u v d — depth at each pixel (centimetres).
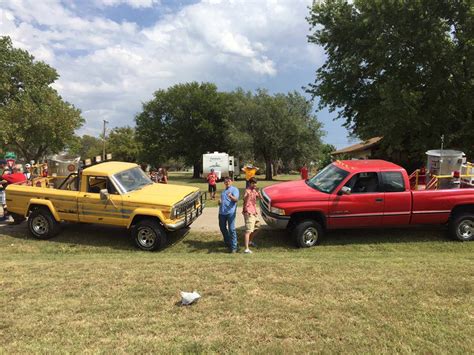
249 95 4822
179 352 345
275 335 378
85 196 901
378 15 1753
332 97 2184
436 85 1823
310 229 872
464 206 905
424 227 1008
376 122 1828
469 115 1822
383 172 882
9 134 3344
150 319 412
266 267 607
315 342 364
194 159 5647
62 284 529
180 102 5491
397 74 1897
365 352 347
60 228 968
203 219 1129
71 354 341
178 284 525
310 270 591
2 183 1104
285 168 6700
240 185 3047
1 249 884
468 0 1656
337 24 2014
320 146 4766
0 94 3841
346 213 861
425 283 523
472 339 369
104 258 759
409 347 355
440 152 980
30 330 388
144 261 675
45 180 1059
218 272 580
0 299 473
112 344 359
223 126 5359
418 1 1672
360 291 495
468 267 611
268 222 884
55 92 4203
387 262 655
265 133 4509
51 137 3756
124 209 875
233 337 372
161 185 998
